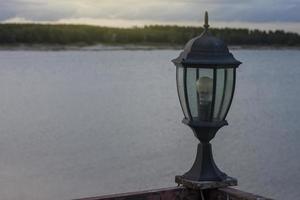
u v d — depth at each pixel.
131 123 49.47
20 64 161.50
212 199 4.64
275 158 35.41
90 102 64.94
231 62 4.34
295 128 47.62
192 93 4.41
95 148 37.75
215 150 37.88
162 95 75.19
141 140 40.78
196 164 4.62
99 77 109.44
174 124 48.75
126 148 37.69
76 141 40.16
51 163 32.94
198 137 4.55
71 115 53.97
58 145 38.66
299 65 176.88
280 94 80.88
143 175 30.88
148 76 116.38
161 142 40.16
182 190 4.67
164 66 160.50
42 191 27.20
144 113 56.03
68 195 26.91
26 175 30.06
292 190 28.50
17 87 84.44
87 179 29.86
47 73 119.75
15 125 47.22
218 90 4.36
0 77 106.31
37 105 61.47
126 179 30.00
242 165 33.59
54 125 47.50
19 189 27.53
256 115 56.75
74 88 83.62
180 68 4.46
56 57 196.00
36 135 42.66
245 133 45.12
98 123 49.12
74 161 33.62
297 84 100.44
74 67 148.38
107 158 34.47
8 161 33.22
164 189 4.68
